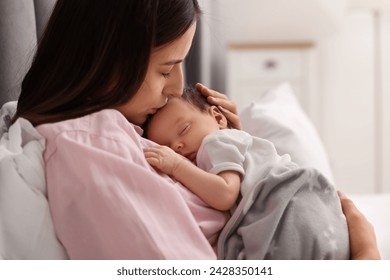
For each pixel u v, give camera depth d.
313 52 2.82
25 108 0.92
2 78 1.17
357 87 3.21
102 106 0.91
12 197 0.81
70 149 0.82
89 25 0.91
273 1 2.63
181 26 0.92
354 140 3.24
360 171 3.25
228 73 2.81
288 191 0.90
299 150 1.43
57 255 0.81
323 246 0.88
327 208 0.93
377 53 3.20
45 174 0.84
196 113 1.03
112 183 0.80
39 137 0.86
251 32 2.84
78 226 0.80
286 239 0.87
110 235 0.78
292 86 2.82
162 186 0.83
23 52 1.18
